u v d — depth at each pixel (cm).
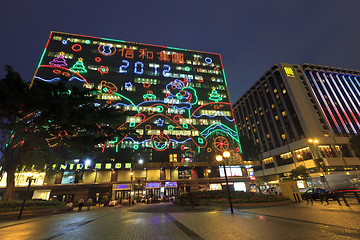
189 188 4703
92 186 4188
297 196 1908
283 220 880
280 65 7644
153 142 4981
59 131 1895
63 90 1686
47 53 5369
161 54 6575
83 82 5250
